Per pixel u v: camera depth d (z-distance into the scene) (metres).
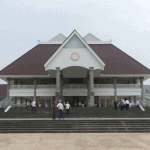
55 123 22.52
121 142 15.24
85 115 31.16
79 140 16.17
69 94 47.03
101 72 44.38
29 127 21.59
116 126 21.92
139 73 47.34
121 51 53.72
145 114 32.84
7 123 22.64
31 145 14.40
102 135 18.83
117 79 51.12
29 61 50.59
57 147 13.70
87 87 46.78
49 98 49.69
